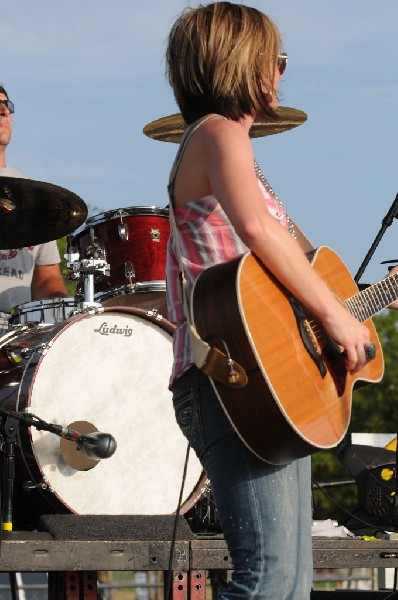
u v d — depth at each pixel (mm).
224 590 3496
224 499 3525
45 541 5258
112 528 5566
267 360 3457
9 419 5941
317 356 3629
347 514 7414
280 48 3734
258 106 3701
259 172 3797
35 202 7379
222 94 3639
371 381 4109
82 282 7723
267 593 3426
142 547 5414
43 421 5992
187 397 3639
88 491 6586
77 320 6723
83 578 5535
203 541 5500
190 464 6996
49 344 6582
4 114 8164
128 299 8430
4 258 7996
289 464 3553
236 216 3426
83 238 8656
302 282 3465
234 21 3674
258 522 3473
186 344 3662
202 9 3730
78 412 6676
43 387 6559
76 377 6703
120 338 6906
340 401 3723
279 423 3453
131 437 6824
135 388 6895
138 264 8383
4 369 6742
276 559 3457
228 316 3467
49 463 6418
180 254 3678
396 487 7164
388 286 4367
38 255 8234
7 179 7078
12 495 5898
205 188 3602
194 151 3584
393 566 5852
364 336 3539
